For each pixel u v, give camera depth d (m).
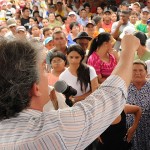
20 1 12.68
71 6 12.55
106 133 2.76
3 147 1.00
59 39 5.05
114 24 7.99
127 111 3.02
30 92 1.05
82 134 1.02
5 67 1.01
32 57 1.04
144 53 4.56
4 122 1.04
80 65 3.58
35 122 1.04
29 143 0.99
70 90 1.91
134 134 3.22
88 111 1.04
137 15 9.20
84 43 5.07
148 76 4.04
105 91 1.10
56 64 3.89
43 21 9.84
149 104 3.22
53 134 0.99
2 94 1.01
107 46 4.25
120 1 12.74
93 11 12.48
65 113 1.04
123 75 1.13
